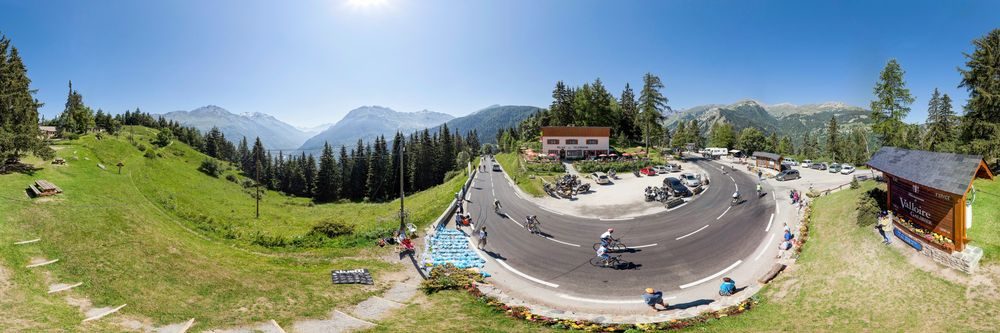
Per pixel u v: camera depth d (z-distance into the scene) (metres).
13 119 31.80
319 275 20.20
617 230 30.97
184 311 14.05
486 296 18.00
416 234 28.94
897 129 51.66
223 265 20.55
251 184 105.06
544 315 15.98
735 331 13.86
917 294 14.31
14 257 15.94
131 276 16.78
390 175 120.31
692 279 20.41
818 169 62.72
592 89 101.12
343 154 129.62
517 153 96.25
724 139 127.88
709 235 27.83
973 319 12.10
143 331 11.92
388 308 16.02
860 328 13.20
